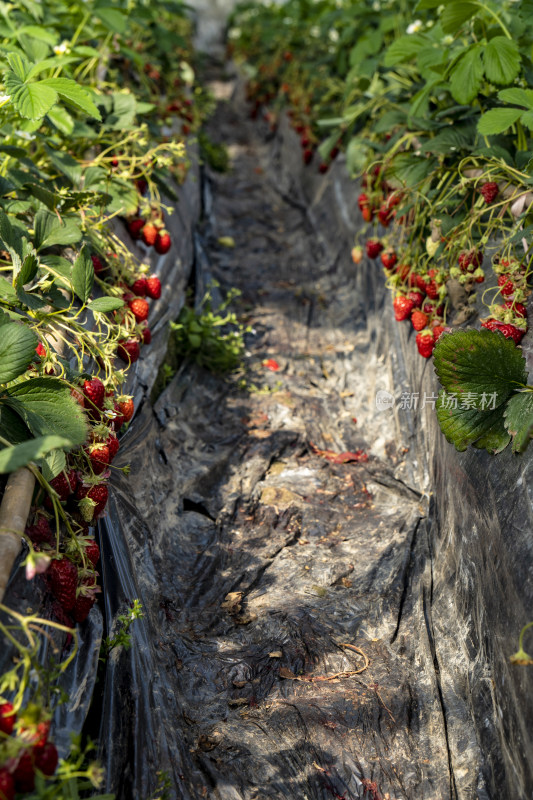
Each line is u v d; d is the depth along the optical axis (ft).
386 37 18.03
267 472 11.14
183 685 7.29
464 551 8.02
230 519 10.07
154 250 13.12
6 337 5.68
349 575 8.98
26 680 4.54
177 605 8.39
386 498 10.49
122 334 8.45
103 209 9.80
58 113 9.94
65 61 10.56
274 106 30.17
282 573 9.08
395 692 7.32
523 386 7.27
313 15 30.68
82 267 7.42
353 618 8.30
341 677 7.52
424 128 11.55
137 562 8.09
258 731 6.84
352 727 6.95
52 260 8.25
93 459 6.70
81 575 6.06
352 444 11.86
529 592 6.19
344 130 17.08
